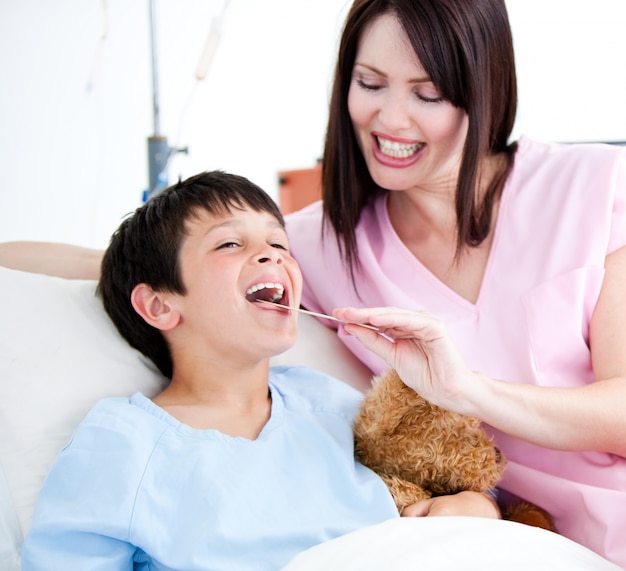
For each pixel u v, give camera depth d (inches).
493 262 48.1
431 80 43.6
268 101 113.0
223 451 39.1
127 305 45.3
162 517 35.5
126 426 38.4
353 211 51.2
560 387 42.6
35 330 43.6
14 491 39.3
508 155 51.0
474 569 31.0
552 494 43.8
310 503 38.9
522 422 40.3
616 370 43.8
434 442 41.1
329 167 51.0
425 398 40.0
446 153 46.9
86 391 42.9
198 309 42.1
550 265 46.5
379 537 33.5
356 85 46.5
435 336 37.1
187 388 43.8
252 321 41.3
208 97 109.0
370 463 43.5
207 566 34.3
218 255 41.9
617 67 100.7
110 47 100.9
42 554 34.5
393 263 50.9
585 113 102.5
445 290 48.8
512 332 46.9
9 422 40.4
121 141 103.2
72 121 98.7
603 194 46.9
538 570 31.3
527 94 102.9
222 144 111.3
